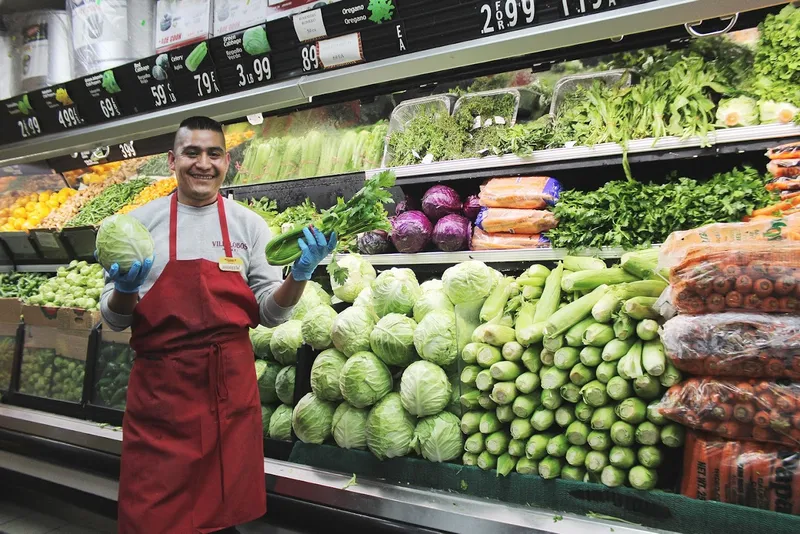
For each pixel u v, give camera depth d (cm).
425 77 356
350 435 248
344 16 274
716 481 181
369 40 274
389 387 250
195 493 215
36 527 349
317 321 266
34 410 368
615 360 200
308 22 284
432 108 370
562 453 210
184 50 325
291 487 252
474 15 247
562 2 229
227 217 237
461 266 249
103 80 361
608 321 206
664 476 202
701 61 283
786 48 261
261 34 298
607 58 330
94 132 382
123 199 489
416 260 330
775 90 258
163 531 209
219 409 219
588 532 193
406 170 335
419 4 256
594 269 226
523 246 300
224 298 224
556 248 289
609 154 283
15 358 382
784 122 249
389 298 262
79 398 348
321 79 291
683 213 259
